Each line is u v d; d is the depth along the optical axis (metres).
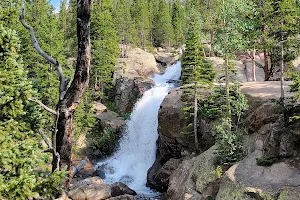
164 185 22.25
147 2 76.75
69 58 46.41
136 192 22.66
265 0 22.16
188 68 22.72
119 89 41.66
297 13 21.02
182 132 22.61
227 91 19.06
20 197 6.58
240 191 12.62
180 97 26.06
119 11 54.59
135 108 35.41
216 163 16.92
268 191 11.85
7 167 6.92
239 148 16.56
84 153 32.03
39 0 37.28
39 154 7.62
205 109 21.94
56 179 6.38
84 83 6.50
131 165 29.36
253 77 29.47
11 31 7.80
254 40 24.38
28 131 7.93
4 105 7.17
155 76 48.34
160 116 25.39
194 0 31.09
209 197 14.73
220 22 19.61
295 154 13.85
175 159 23.20
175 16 70.38
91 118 34.72
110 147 33.22
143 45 62.03
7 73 7.23
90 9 6.29
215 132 19.78
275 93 20.09
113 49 43.38
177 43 64.12
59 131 6.57
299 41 19.42
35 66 31.64
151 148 30.66
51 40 32.34
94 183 20.03
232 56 19.56
